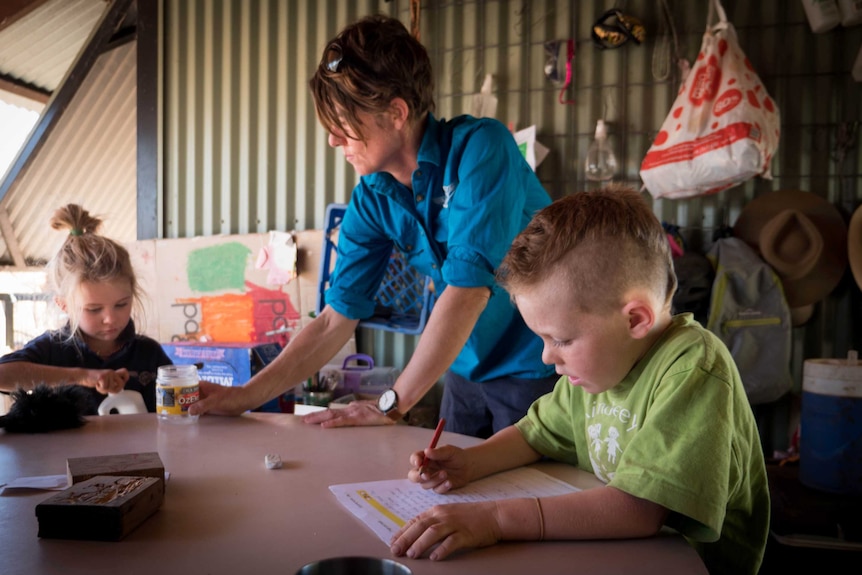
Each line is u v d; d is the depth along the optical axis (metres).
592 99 3.01
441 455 0.99
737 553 0.94
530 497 0.85
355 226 1.63
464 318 1.31
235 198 3.56
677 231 2.81
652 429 0.81
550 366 1.53
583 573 0.69
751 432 0.92
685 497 0.75
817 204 2.74
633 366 0.94
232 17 3.53
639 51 2.95
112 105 3.92
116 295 1.86
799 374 2.78
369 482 0.99
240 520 0.83
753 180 2.85
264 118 3.50
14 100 4.22
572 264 0.85
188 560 0.70
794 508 2.13
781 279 2.70
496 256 1.31
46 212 4.02
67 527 0.76
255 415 1.47
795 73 2.81
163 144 3.66
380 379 2.90
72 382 1.63
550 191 3.06
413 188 1.49
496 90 3.12
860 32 2.75
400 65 1.31
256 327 3.36
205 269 3.45
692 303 2.68
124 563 0.70
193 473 1.03
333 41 1.32
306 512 0.86
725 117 2.46
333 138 1.41
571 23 3.03
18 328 3.64
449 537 0.74
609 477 0.99
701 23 2.88
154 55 3.61
